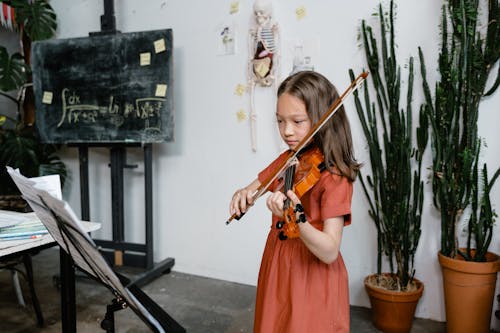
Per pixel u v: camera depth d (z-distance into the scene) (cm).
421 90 208
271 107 245
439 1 201
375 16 214
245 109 254
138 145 264
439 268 212
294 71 230
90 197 313
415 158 210
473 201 187
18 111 321
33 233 135
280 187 115
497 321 201
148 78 254
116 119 264
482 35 193
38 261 307
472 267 177
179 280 271
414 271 206
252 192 118
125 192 298
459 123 198
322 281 107
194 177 275
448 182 191
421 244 215
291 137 106
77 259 109
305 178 103
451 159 190
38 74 281
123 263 279
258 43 237
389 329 199
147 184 264
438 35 202
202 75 265
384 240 215
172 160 280
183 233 283
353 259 231
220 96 261
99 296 247
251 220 260
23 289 254
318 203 109
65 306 143
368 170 222
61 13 307
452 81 186
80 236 86
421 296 207
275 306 109
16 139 292
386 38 213
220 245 271
